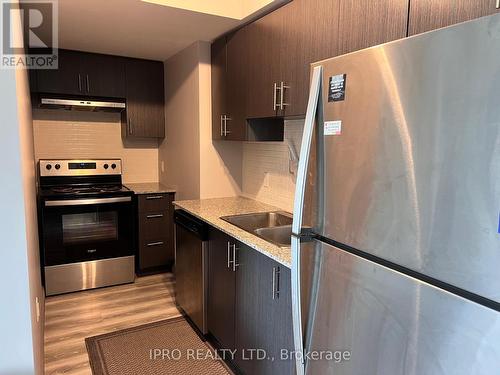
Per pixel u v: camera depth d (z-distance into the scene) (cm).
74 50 333
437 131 82
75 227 323
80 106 342
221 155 316
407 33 129
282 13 204
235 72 262
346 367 112
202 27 258
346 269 110
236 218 245
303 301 128
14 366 139
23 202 132
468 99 76
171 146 373
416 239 89
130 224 346
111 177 381
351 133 106
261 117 230
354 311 108
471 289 78
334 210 114
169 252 374
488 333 75
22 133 145
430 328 86
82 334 258
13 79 127
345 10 158
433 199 84
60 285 322
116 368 221
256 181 304
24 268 135
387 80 94
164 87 382
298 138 249
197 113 306
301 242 124
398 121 91
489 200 73
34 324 153
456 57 78
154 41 298
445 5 115
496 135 72
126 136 373
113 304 307
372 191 100
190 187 330
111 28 261
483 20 73
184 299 284
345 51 159
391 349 96
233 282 214
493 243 73
